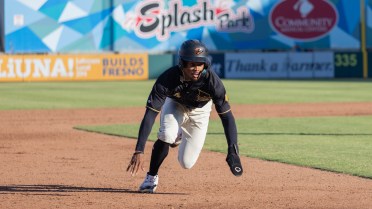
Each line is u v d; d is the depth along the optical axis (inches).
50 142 1191.6
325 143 1149.1
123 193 727.1
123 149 1102.4
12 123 1493.6
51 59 2979.8
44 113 1705.2
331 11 3353.8
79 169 900.6
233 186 767.7
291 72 3270.2
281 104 1950.1
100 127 1423.5
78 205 662.5
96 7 3093.0
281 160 962.1
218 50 3284.9
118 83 2861.7
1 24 3014.3
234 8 3284.9
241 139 1209.4
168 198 696.4
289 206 651.5
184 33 3238.2
